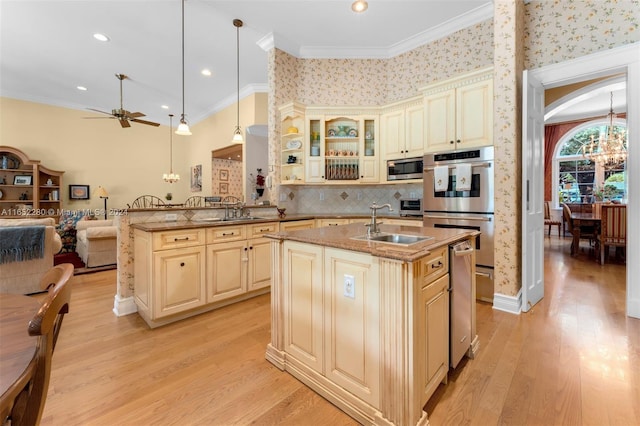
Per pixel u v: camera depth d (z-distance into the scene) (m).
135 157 7.68
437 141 3.41
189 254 2.68
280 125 4.11
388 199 4.45
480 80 3.09
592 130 7.19
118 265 2.82
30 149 6.34
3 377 0.64
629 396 1.58
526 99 2.71
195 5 3.24
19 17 3.44
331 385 1.61
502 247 2.84
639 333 2.28
